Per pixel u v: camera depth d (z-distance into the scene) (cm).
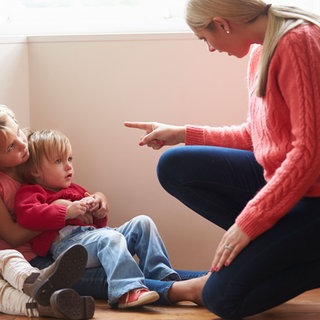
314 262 173
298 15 169
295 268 173
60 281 182
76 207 213
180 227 252
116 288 195
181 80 247
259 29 173
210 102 248
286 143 172
